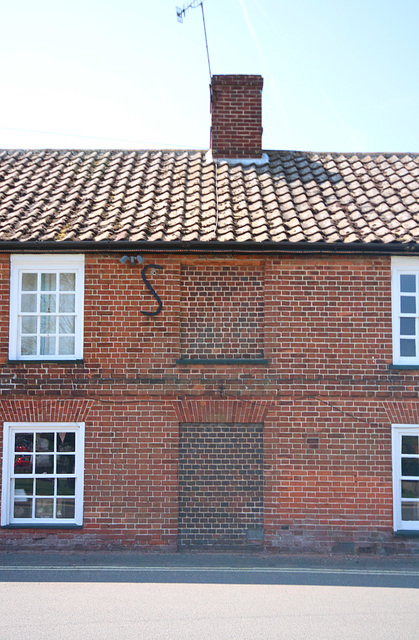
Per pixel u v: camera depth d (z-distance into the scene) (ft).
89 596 26.43
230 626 22.76
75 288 36.27
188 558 33.30
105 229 35.94
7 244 34.91
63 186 41.78
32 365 35.42
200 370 35.32
